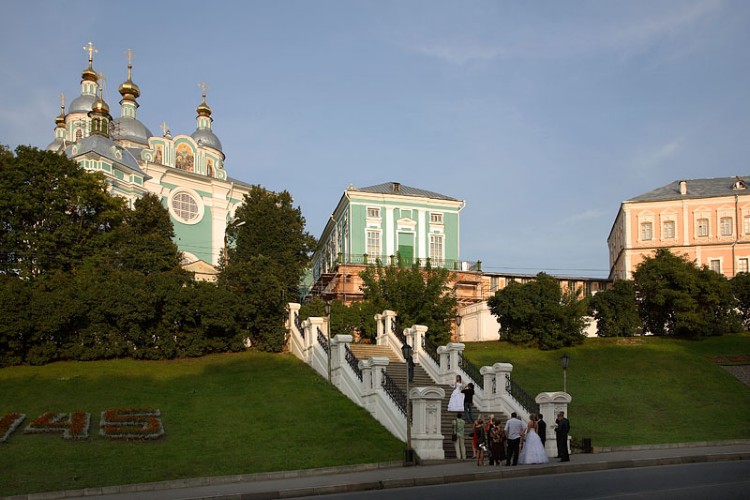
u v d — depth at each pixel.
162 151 69.81
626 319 52.34
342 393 32.31
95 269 42.00
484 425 24.81
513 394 29.69
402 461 23.72
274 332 40.69
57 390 31.12
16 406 28.91
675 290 52.09
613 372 43.31
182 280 40.62
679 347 48.12
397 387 28.12
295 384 33.47
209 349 39.06
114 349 37.06
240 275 41.47
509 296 49.69
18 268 43.00
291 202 64.69
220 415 28.86
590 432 31.02
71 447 24.38
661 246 76.25
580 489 16.97
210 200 71.00
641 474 19.81
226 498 17.89
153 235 50.50
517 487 17.84
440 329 48.03
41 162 46.53
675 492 15.89
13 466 22.33
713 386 40.50
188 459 23.64
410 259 69.38
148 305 37.44
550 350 48.09
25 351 35.19
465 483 19.67
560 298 49.56
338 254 68.06
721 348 48.69
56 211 45.81
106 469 22.36
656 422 33.97
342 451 24.88
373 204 69.62
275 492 18.34
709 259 74.75
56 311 35.56
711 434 31.30
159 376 34.38
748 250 73.38
